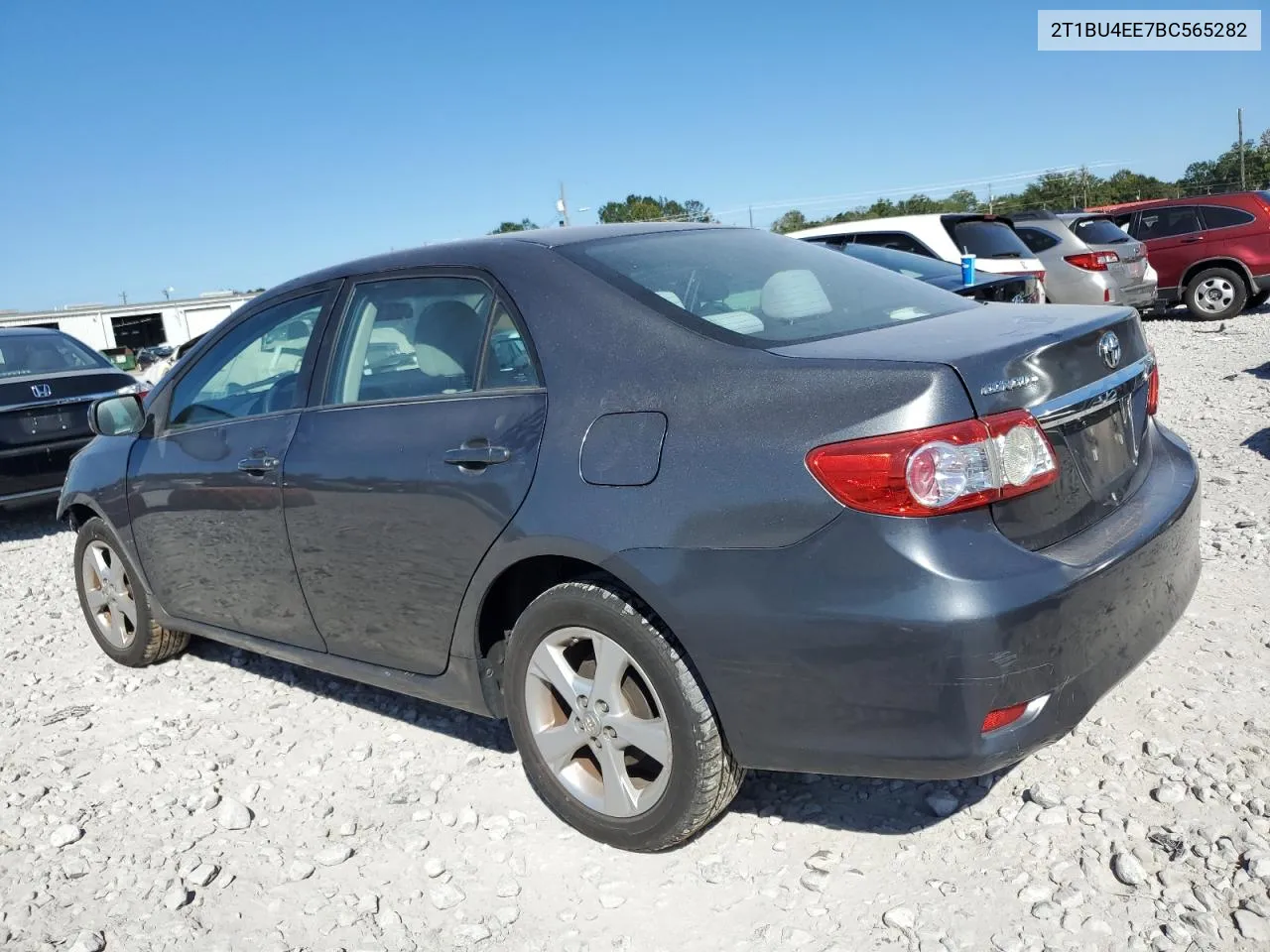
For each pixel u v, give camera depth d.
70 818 3.50
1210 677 3.58
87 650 5.26
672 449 2.68
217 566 4.08
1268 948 2.36
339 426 3.52
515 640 3.09
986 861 2.77
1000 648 2.36
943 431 2.38
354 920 2.83
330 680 4.54
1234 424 7.56
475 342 3.24
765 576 2.51
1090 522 2.72
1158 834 2.78
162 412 4.42
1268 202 14.49
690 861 2.93
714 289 3.14
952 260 9.78
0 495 8.04
